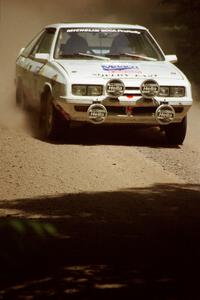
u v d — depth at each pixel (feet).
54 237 35.58
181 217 40.75
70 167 54.39
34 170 53.26
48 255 32.50
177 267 30.89
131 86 62.39
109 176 52.13
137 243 34.73
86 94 61.98
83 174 52.44
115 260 31.91
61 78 62.59
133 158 58.23
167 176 52.70
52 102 63.26
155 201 45.01
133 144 63.82
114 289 28.19
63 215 41.19
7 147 60.59
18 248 32.53
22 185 49.21
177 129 63.46
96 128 69.87
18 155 57.77
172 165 56.39
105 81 62.23
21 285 28.66
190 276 29.71
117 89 61.87
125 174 52.90
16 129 69.15
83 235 36.29
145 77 63.26
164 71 65.05
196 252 33.12
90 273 30.09
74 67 64.34
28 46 77.51
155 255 32.68
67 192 47.50
